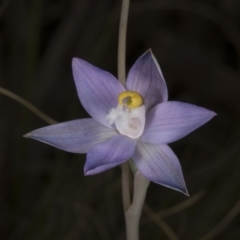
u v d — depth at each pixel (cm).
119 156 23
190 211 30
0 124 31
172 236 28
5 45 32
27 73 30
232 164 31
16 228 31
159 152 23
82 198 30
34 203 31
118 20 31
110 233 30
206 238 29
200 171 31
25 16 32
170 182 23
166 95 24
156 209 30
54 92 32
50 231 30
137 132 23
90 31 32
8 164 31
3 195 31
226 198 30
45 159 32
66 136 23
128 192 24
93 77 24
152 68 23
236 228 31
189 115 23
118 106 24
